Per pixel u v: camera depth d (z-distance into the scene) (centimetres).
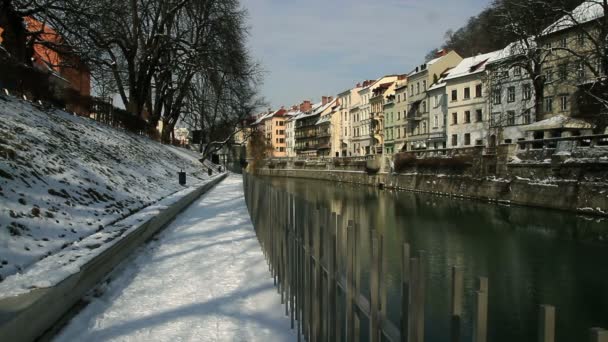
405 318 205
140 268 660
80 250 551
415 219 2984
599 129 3112
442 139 6084
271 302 510
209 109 4288
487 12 4581
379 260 240
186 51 3388
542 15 3562
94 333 411
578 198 2680
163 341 396
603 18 3038
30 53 2245
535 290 1388
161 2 3250
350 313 285
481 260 1798
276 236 576
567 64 3388
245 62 3638
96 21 2352
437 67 6438
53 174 877
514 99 4838
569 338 1006
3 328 303
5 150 786
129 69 3172
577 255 1808
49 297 392
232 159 8919
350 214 3384
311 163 9200
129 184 1331
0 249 484
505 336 1007
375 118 8319
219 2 3409
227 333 416
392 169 5703
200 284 580
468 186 3991
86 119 2077
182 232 980
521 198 3222
